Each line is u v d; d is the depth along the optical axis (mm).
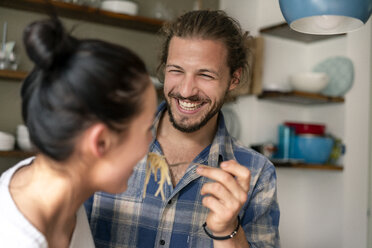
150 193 1282
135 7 2730
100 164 716
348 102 2893
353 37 2898
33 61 654
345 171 2848
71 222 822
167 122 1357
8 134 2369
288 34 2898
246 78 1555
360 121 2963
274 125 2994
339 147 2867
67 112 644
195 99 1230
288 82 3057
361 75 2955
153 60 3064
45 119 653
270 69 2955
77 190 722
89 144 676
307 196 3078
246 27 3025
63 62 649
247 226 1323
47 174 701
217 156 1321
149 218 1271
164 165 1291
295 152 2828
